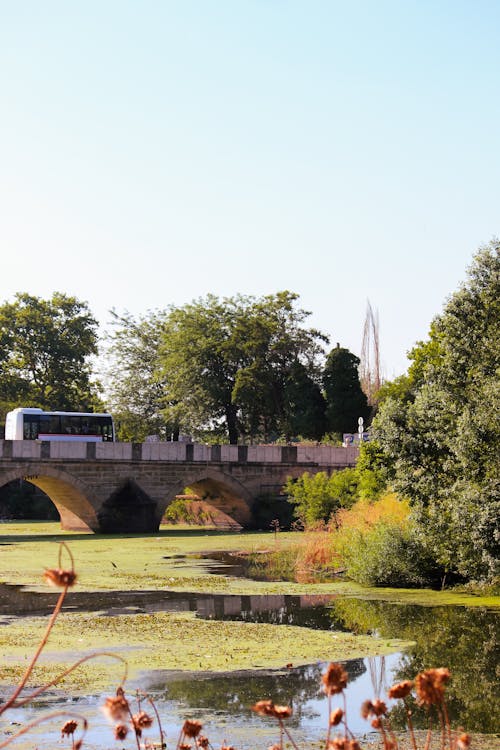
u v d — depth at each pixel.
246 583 33.91
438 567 33.34
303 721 15.19
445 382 30.91
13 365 89.50
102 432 68.81
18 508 81.75
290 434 78.44
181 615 26.20
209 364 78.75
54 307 92.06
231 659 19.84
